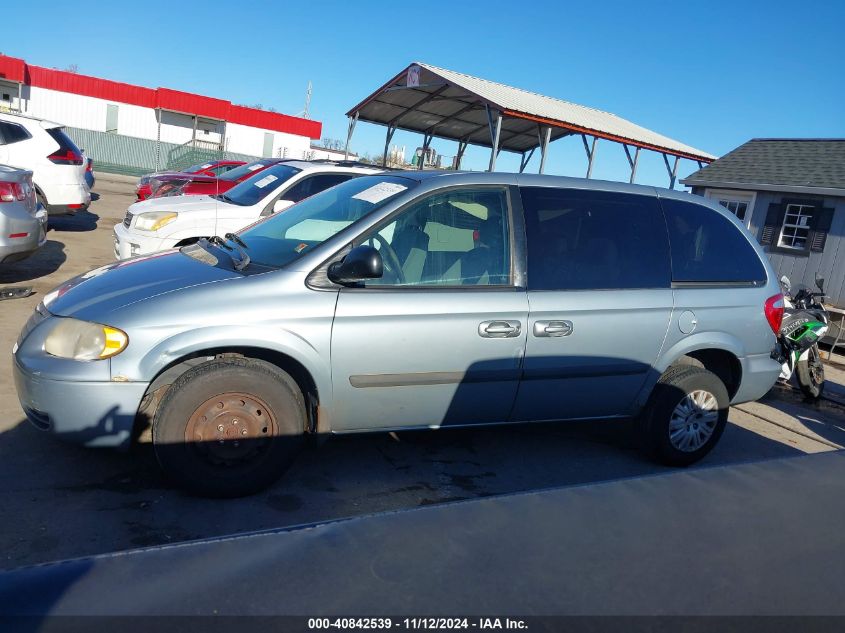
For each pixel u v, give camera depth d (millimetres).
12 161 10344
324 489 3584
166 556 976
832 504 1312
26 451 3611
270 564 961
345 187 4348
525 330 3732
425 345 3518
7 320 5945
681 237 4355
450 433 4590
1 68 32844
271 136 40031
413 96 14656
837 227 11672
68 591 876
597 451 4613
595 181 4250
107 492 3291
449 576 960
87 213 14641
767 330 4574
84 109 36531
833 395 7344
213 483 3277
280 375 3354
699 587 991
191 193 10570
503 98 12938
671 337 4195
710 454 4891
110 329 3109
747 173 13609
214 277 3395
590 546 1073
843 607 979
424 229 3676
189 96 36906
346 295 3393
